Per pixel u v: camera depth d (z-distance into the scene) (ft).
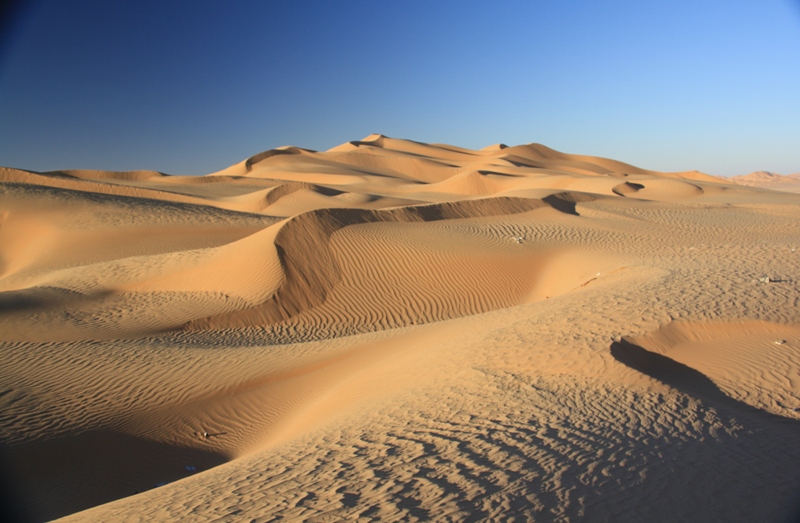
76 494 22.41
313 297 51.31
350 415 22.33
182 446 26.71
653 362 23.59
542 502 12.19
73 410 27.66
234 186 180.14
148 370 32.55
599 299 32.12
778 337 25.12
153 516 14.44
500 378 22.76
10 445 24.09
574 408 18.81
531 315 32.37
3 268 86.43
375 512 12.16
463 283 54.80
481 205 83.41
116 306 48.78
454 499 12.51
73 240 86.94
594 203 102.53
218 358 34.73
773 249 52.11
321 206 120.37
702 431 16.75
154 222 95.45
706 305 28.73
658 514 11.80
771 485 13.52
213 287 51.80
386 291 53.42
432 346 31.68
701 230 75.05
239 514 13.28
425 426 18.74
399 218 70.90
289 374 32.81
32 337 39.63
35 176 142.10
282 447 20.33
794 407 19.31
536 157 321.93
